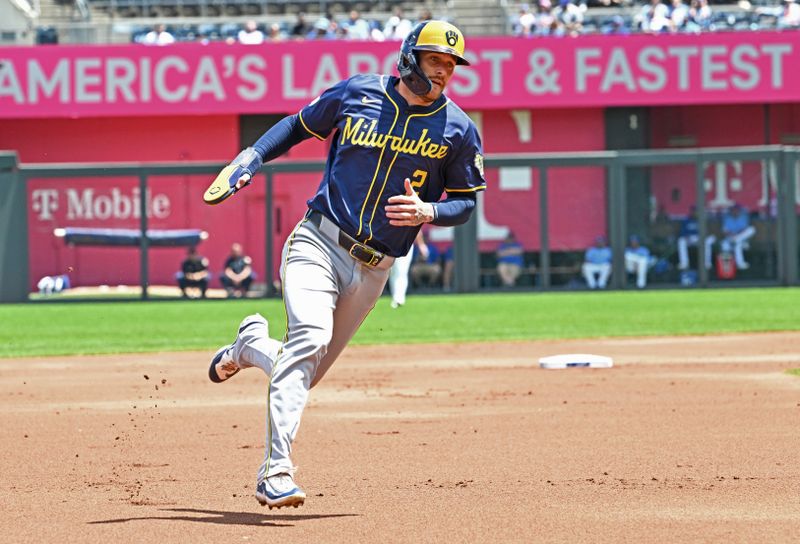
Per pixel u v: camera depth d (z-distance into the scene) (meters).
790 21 126.00
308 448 28.72
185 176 108.75
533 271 110.31
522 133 122.19
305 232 20.95
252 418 34.91
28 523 20.38
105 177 108.12
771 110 122.19
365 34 127.81
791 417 32.88
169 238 108.81
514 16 131.25
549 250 110.50
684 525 19.53
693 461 26.00
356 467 25.94
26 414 36.16
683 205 110.50
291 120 21.42
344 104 21.02
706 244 110.50
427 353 56.62
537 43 117.56
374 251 20.89
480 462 26.39
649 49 117.44
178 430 32.38
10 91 116.31
